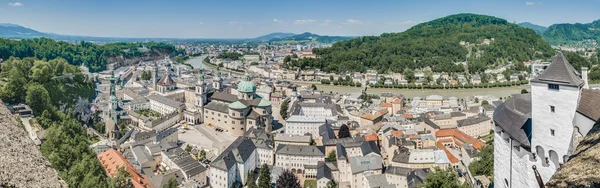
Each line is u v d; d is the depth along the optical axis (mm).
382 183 184125
